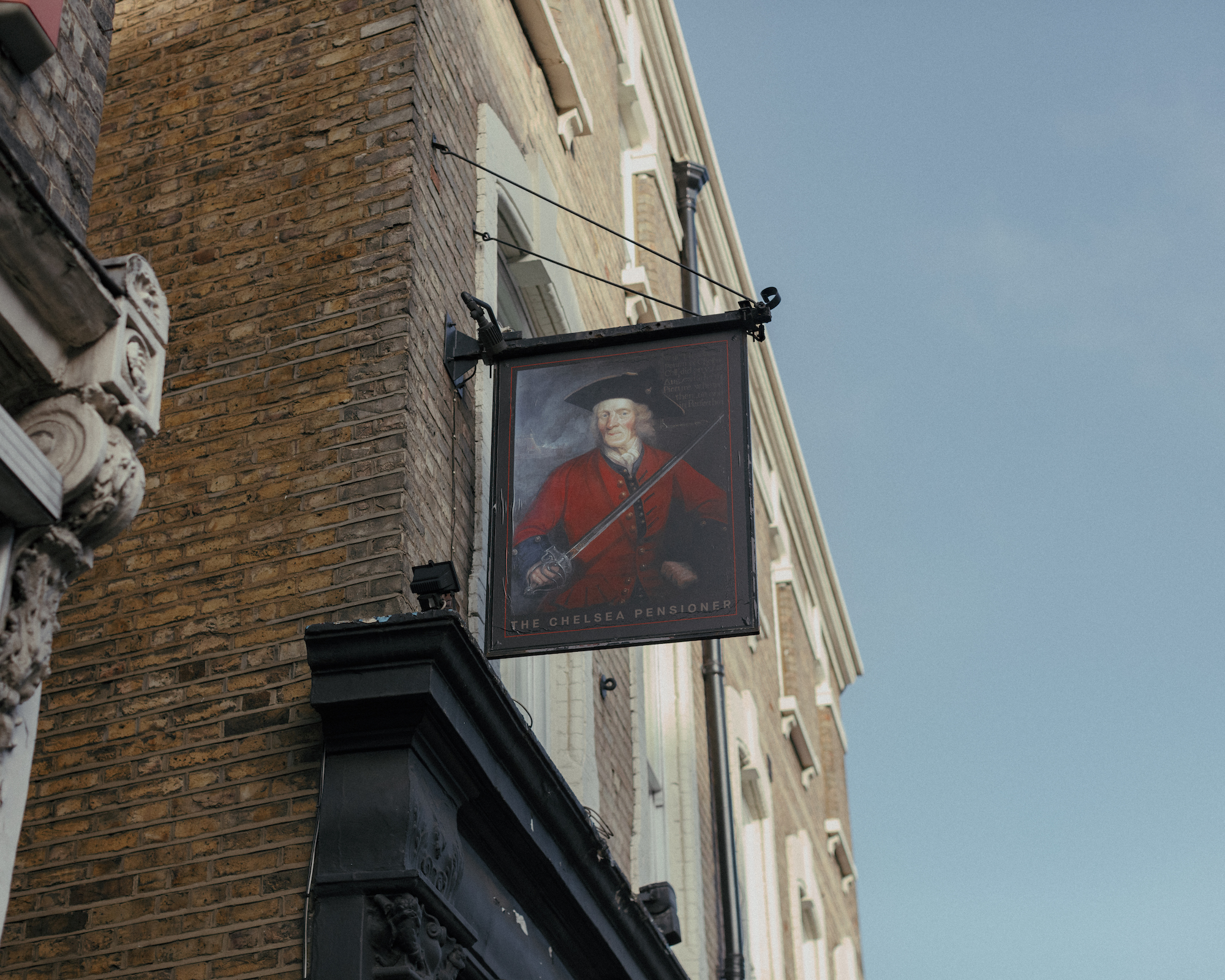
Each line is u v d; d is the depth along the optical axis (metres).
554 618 7.02
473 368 7.82
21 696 3.87
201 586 6.94
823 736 21.59
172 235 7.91
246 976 5.90
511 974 6.85
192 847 6.29
